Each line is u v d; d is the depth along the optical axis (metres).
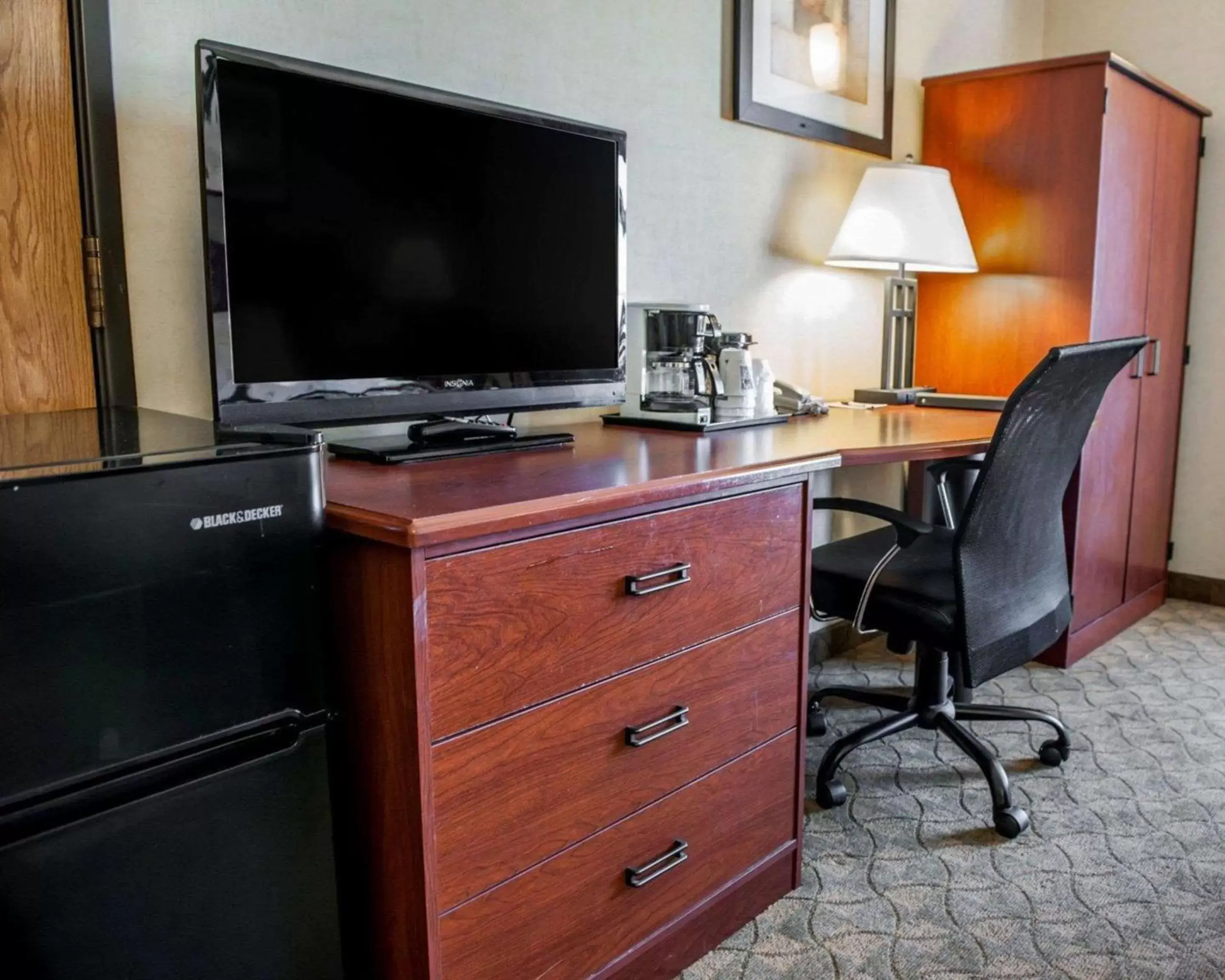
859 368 2.96
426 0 1.69
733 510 1.41
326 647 1.09
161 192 1.40
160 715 0.88
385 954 1.13
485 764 1.10
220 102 1.23
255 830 0.98
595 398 1.84
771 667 1.54
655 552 1.29
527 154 1.64
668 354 2.02
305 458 0.96
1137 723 2.37
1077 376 1.66
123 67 1.34
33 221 1.27
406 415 1.51
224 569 0.91
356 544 1.06
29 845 0.81
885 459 1.68
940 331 2.99
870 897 1.64
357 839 1.14
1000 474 1.62
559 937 1.22
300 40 1.52
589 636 1.21
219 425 1.10
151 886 0.90
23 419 1.18
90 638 0.82
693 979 1.43
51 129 1.28
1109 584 3.01
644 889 1.35
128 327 1.37
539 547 1.13
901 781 2.07
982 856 1.77
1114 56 2.58
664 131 2.19
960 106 2.91
